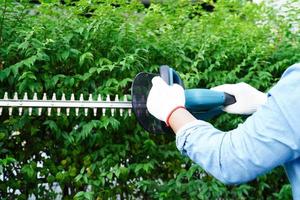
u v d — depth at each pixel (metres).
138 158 3.29
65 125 3.05
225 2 3.81
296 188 1.00
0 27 2.95
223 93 1.36
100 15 3.10
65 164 3.12
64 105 1.69
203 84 3.38
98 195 3.17
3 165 2.94
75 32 3.05
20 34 2.90
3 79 2.87
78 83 3.05
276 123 0.89
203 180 3.38
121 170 3.08
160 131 1.24
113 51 3.09
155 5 3.44
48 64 3.02
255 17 3.86
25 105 1.71
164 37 3.37
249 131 0.93
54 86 2.98
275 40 3.66
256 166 0.91
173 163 3.37
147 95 1.24
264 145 0.90
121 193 3.29
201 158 0.98
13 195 3.10
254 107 1.33
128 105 1.61
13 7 3.00
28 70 2.92
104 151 3.11
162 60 3.33
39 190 3.14
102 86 3.05
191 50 3.36
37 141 3.12
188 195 3.38
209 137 0.98
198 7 3.71
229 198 3.48
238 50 3.47
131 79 3.02
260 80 3.33
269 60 3.52
